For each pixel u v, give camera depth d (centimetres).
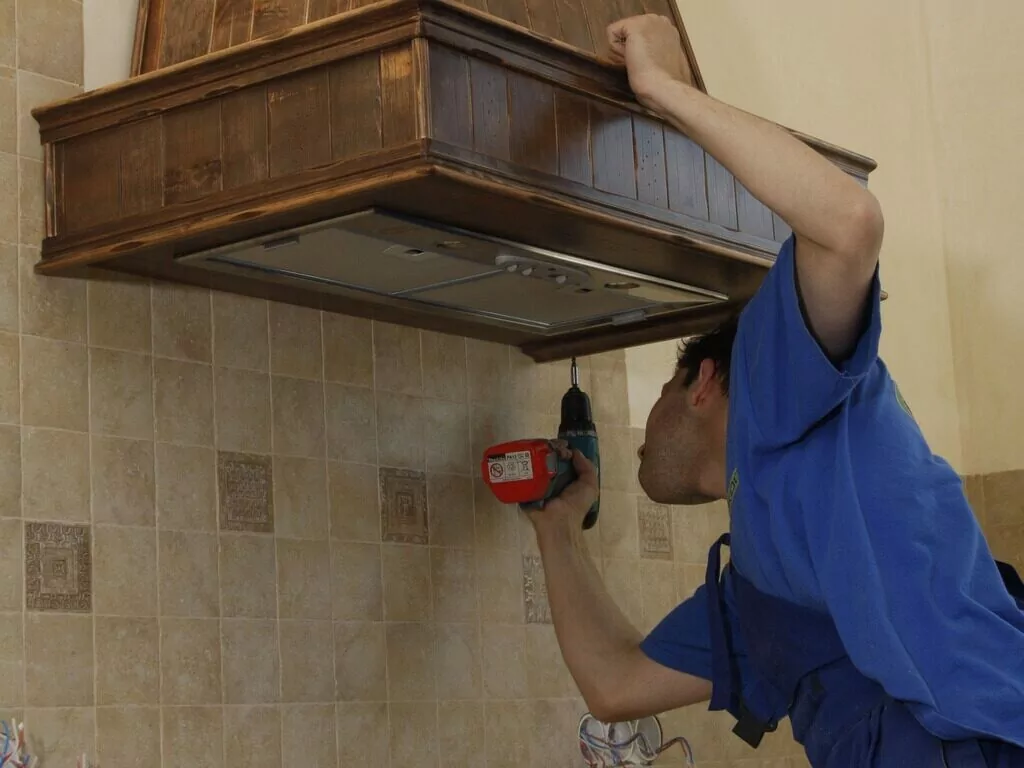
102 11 182
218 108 157
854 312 147
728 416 166
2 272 164
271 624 187
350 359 204
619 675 197
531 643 227
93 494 169
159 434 177
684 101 154
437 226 159
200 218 156
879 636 147
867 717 156
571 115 160
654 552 258
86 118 167
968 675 146
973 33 362
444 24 144
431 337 218
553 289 191
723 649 184
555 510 209
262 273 176
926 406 347
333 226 156
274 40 150
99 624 167
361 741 196
